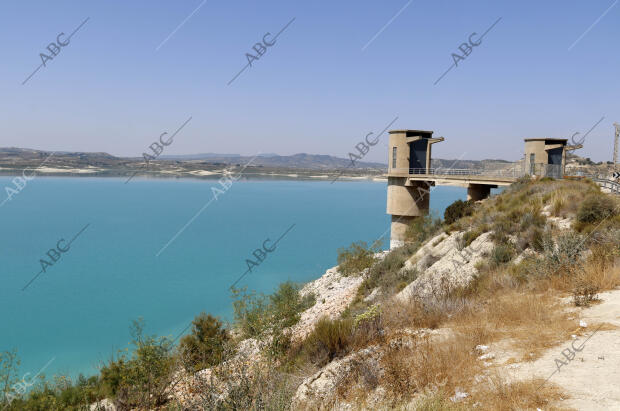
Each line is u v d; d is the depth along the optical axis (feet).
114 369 40.73
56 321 152.76
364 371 24.93
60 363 106.22
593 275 36.17
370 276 90.68
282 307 52.49
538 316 28.96
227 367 29.35
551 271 39.86
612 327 25.52
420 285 49.24
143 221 481.05
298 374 31.53
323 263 274.77
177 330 138.31
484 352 24.39
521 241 61.36
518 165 132.16
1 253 294.87
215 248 338.34
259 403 21.11
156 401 35.42
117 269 257.14
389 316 35.50
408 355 25.75
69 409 37.37
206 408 22.88
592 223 58.13
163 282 220.84
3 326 145.38
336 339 33.60
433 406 17.81
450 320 32.68
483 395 18.67
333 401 23.18
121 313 163.84
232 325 65.82
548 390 18.31
